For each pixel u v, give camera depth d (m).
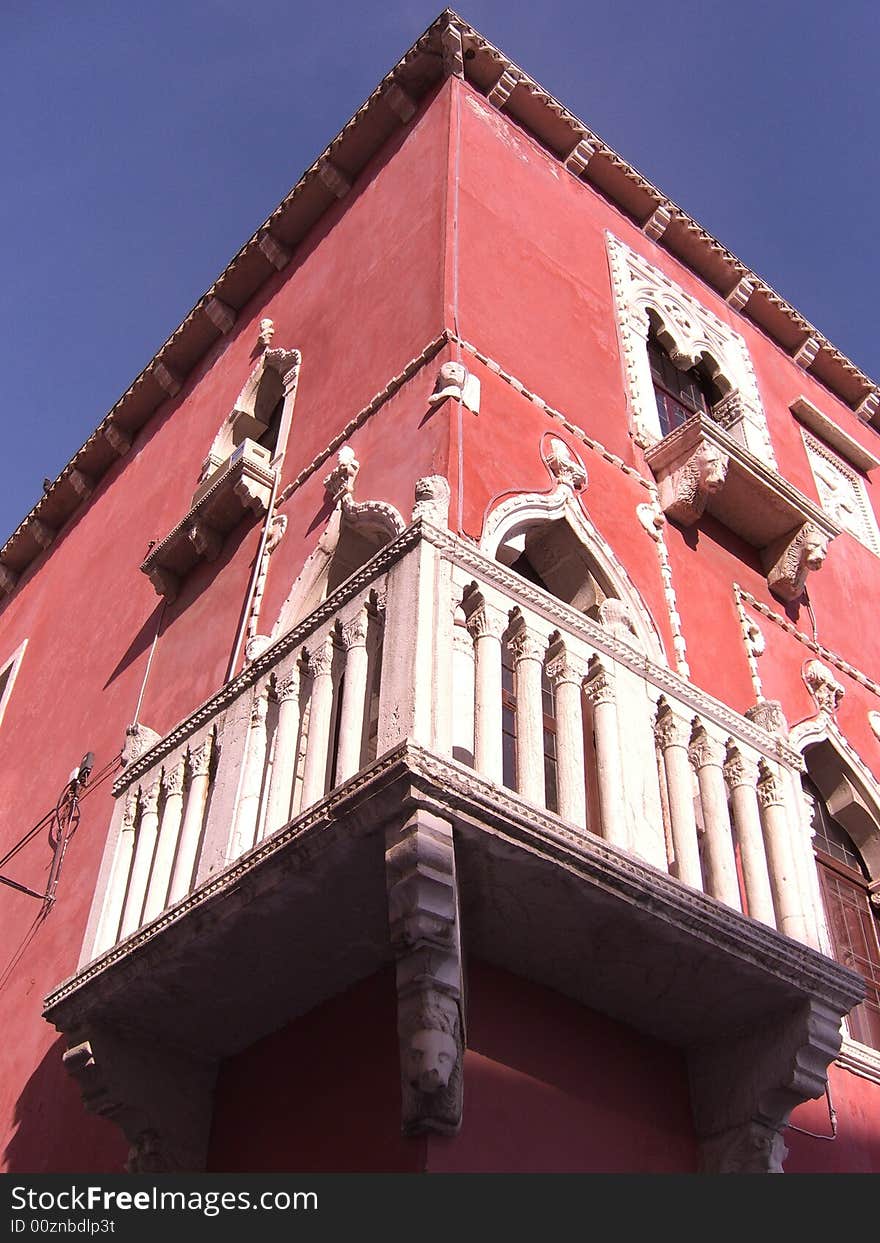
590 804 6.53
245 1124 6.29
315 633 6.22
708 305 12.55
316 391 10.03
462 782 5.07
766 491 9.69
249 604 9.04
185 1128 6.46
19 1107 8.20
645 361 10.54
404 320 9.18
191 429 12.65
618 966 5.80
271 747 6.18
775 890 6.36
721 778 6.38
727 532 9.93
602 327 10.30
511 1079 5.55
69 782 10.48
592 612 8.06
